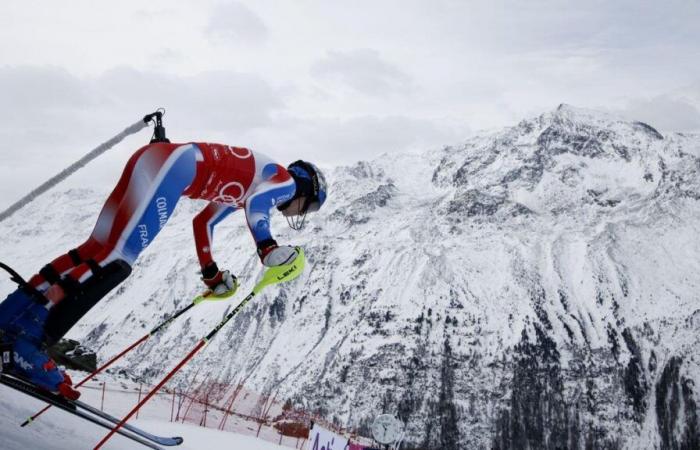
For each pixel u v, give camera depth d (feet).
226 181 14.43
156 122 14.69
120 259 12.84
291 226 16.14
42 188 14.17
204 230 15.60
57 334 11.93
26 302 11.80
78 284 12.03
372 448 29.45
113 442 16.76
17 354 11.48
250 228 14.28
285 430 50.80
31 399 16.76
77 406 13.57
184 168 13.79
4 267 11.69
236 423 48.73
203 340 13.91
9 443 11.78
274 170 14.99
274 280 13.98
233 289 15.65
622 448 640.58
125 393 49.98
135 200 13.14
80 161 14.33
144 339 15.71
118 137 14.44
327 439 28.96
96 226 13.32
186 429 37.01
